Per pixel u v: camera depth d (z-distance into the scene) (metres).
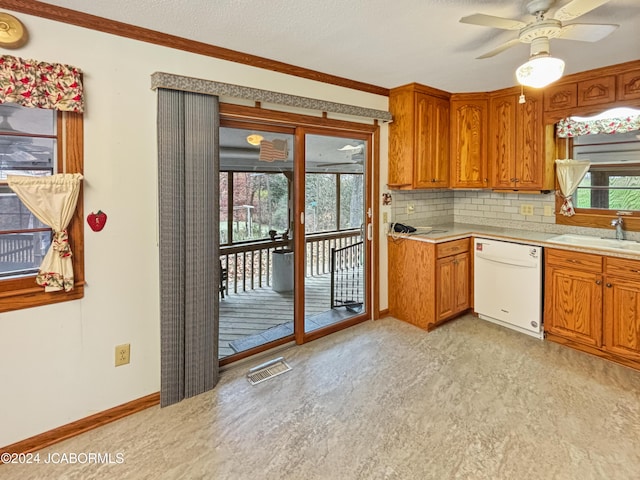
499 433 2.06
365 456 1.90
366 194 3.66
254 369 2.83
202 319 2.49
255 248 2.99
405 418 2.21
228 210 2.81
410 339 3.35
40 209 1.91
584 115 3.18
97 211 2.12
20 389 1.95
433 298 3.47
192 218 2.38
